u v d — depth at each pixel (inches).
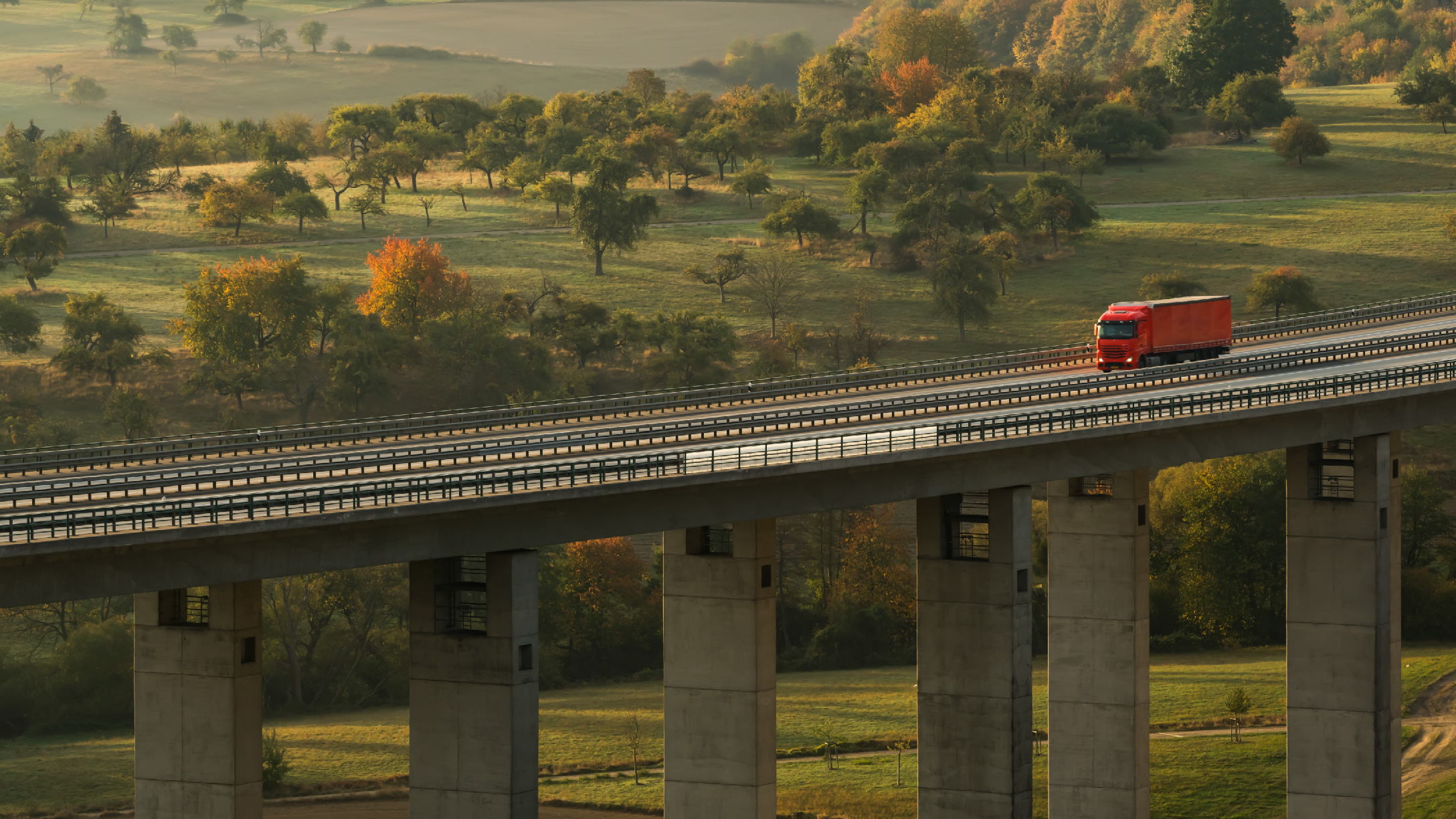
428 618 3902.6
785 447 4377.5
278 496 3326.8
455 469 4131.4
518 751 3873.0
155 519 3186.5
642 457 3934.5
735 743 4483.3
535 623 3905.0
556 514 3875.5
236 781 3806.6
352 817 5895.7
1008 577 4594.0
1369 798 5374.0
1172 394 5442.9
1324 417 5255.9
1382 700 5388.8
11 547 2970.0
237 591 3762.3
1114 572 5098.4
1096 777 5172.2
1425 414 5452.8
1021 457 4643.2
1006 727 4626.0
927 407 5211.6
